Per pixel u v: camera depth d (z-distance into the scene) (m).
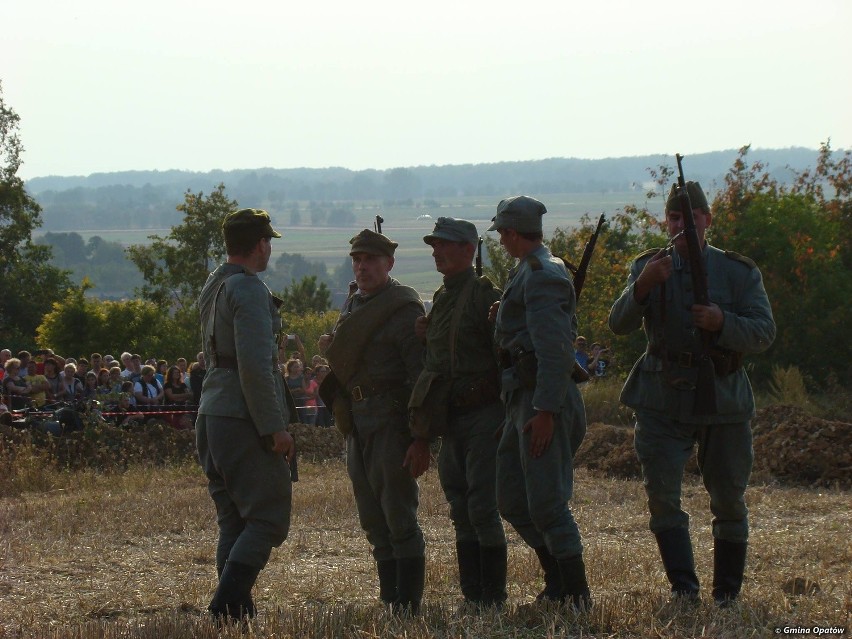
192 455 26.03
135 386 28.67
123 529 15.69
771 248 38.53
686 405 9.09
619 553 12.56
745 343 9.04
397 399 9.69
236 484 9.04
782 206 39.47
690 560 9.22
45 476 22.39
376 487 9.79
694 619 8.30
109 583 11.45
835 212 43.38
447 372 9.47
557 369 8.66
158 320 59.34
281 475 9.10
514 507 9.27
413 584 9.70
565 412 8.99
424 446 9.49
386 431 9.68
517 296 8.95
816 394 36.47
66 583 11.45
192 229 62.12
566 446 9.03
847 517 16.20
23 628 9.20
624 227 49.53
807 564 11.48
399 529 9.70
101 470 24.53
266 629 8.38
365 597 10.67
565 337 8.70
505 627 8.36
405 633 8.06
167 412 28.11
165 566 12.62
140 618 9.73
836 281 38.22
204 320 9.40
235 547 8.95
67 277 79.69
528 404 8.94
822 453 22.39
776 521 15.91
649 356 9.32
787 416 24.36
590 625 8.27
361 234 9.84
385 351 9.72
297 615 8.70
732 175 41.06
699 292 9.02
